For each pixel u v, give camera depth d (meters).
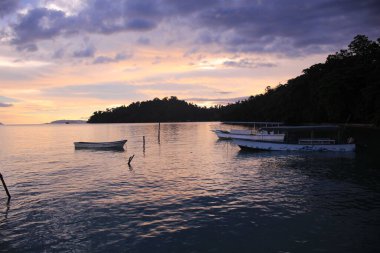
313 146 41.06
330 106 82.31
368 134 64.62
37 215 16.98
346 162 32.78
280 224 15.09
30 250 12.92
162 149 48.91
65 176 27.38
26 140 78.75
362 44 96.19
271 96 139.62
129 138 76.31
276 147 42.34
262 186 22.41
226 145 54.12
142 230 14.58
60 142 70.12
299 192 20.69
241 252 12.41
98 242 13.45
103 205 18.41
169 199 19.39
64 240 13.74
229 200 19.00
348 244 12.98
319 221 15.45
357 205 17.88
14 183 24.94
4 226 15.52
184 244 13.12
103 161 36.72
